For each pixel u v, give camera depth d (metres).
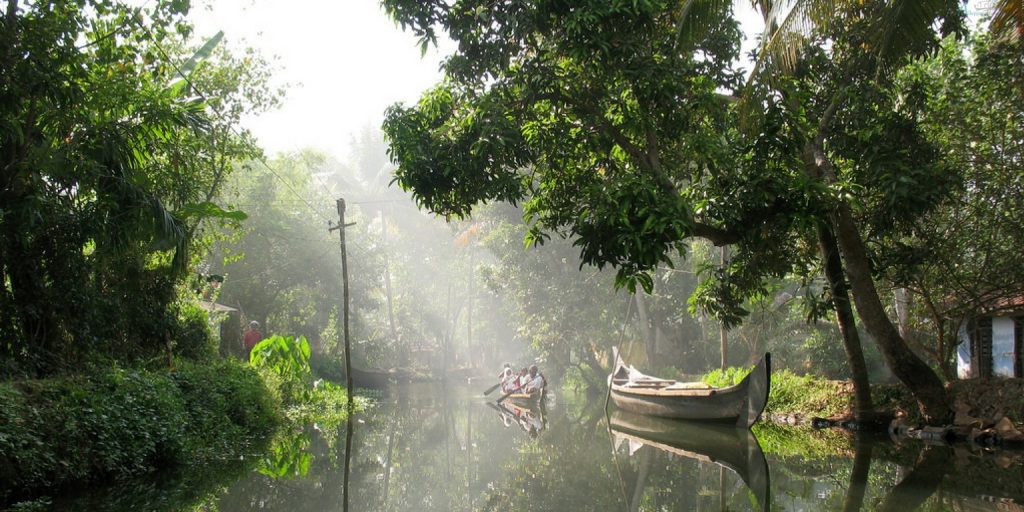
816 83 12.41
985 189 12.82
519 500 8.80
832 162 13.12
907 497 8.02
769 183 9.73
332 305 32.19
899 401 13.98
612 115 11.27
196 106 11.77
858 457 10.80
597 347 26.77
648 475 10.18
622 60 9.98
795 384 16.78
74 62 9.97
